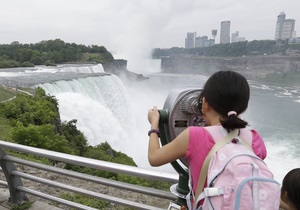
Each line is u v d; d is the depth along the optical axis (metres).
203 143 1.52
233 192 1.35
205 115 1.68
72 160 2.69
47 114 26.19
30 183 6.43
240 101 1.53
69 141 26.11
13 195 3.60
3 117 23.67
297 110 114.94
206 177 1.51
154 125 1.80
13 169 3.52
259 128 87.44
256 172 1.39
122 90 54.91
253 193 1.32
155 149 1.67
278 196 1.38
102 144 29.84
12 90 35.00
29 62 101.06
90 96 43.56
